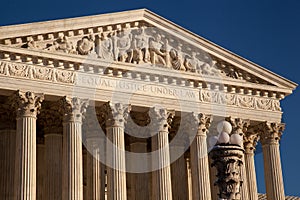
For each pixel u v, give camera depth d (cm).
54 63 6075
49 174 6519
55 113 6562
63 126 6112
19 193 5622
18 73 5881
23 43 5981
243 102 7094
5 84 5797
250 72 7162
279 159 7175
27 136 5788
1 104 6291
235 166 3303
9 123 6456
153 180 6431
